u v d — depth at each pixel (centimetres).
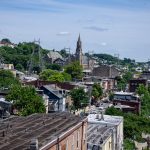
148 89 16362
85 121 4406
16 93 7119
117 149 6122
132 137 7969
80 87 11806
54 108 9744
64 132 3541
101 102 13350
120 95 12362
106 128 5753
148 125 8900
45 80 14725
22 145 2973
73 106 10506
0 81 12369
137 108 11162
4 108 7112
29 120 4166
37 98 7069
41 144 2992
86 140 4525
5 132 3444
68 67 19150
